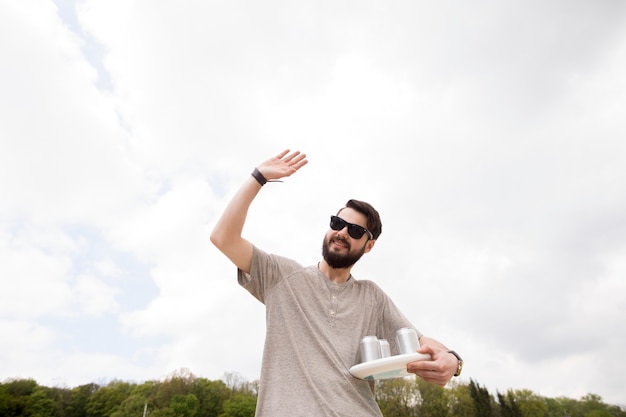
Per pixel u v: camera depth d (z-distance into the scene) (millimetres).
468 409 55562
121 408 68250
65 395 71938
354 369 1864
